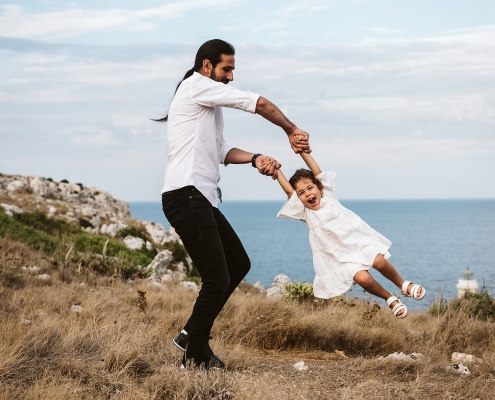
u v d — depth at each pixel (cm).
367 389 449
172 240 2750
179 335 471
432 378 512
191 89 463
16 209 2353
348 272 539
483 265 6141
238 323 734
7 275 1107
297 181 565
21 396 373
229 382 425
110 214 2861
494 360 572
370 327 824
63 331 555
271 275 4953
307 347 709
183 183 458
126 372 449
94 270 1512
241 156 516
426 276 4888
